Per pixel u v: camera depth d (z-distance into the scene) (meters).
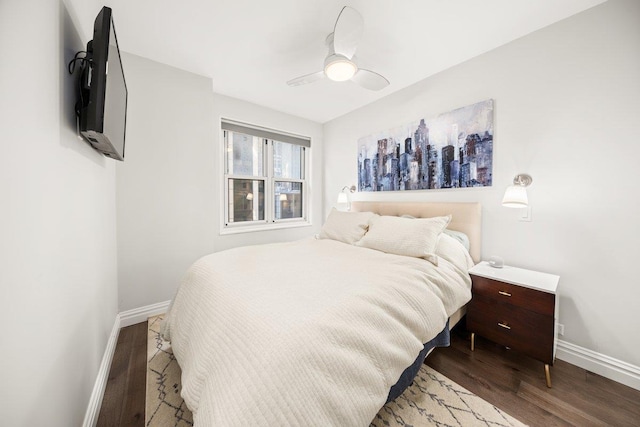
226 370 0.75
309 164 3.79
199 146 2.46
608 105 1.48
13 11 0.59
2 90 0.54
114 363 1.62
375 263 1.62
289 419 0.65
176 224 2.36
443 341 1.40
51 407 0.76
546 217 1.73
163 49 2.03
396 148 2.73
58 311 0.82
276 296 1.08
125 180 2.09
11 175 0.58
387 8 1.56
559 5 1.52
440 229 1.85
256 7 1.57
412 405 1.25
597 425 1.15
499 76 1.95
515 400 1.29
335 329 0.87
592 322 1.55
